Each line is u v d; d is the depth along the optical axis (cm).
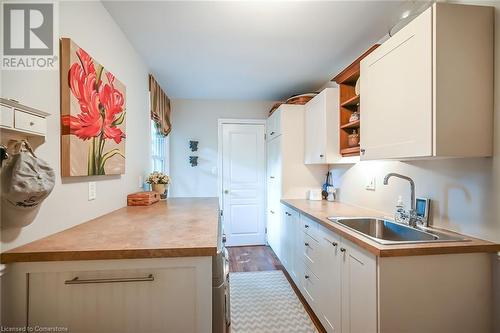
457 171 142
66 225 133
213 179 403
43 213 116
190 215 175
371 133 163
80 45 145
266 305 228
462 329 125
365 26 196
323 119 252
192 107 401
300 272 241
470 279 126
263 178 411
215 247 104
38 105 114
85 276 102
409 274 123
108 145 172
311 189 319
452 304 125
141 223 149
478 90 122
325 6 171
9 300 99
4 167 94
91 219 158
